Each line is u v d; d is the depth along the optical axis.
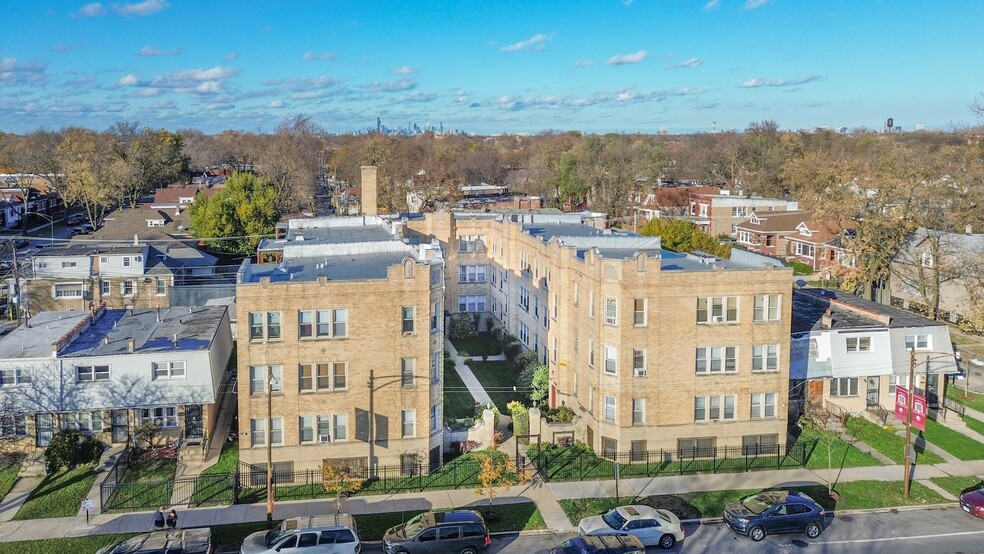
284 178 141.50
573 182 150.75
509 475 44.22
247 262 47.12
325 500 41.03
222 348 53.16
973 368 65.44
